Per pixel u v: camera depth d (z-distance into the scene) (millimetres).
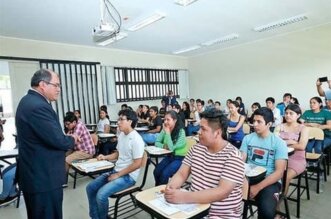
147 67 8156
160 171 2709
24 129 1563
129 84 7707
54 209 1645
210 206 1261
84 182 3559
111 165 2277
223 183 1219
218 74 8289
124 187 2100
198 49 7883
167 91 8766
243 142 2213
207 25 5121
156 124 4906
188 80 9406
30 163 1575
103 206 2016
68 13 4035
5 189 2682
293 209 2488
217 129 1312
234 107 4062
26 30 4977
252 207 2344
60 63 6199
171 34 5734
